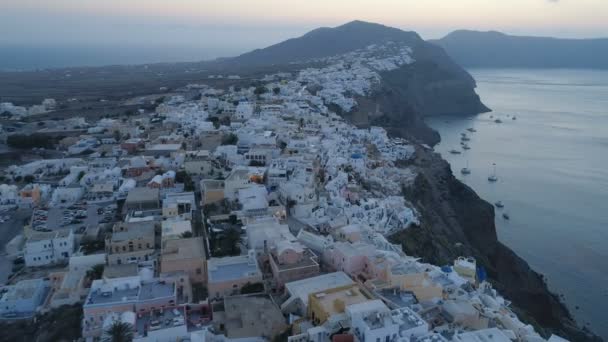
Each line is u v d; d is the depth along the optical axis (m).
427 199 184.00
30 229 115.50
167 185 135.25
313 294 73.44
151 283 80.50
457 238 174.62
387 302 73.81
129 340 65.31
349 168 168.12
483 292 93.19
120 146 184.25
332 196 135.88
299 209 122.00
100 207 132.38
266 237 96.94
